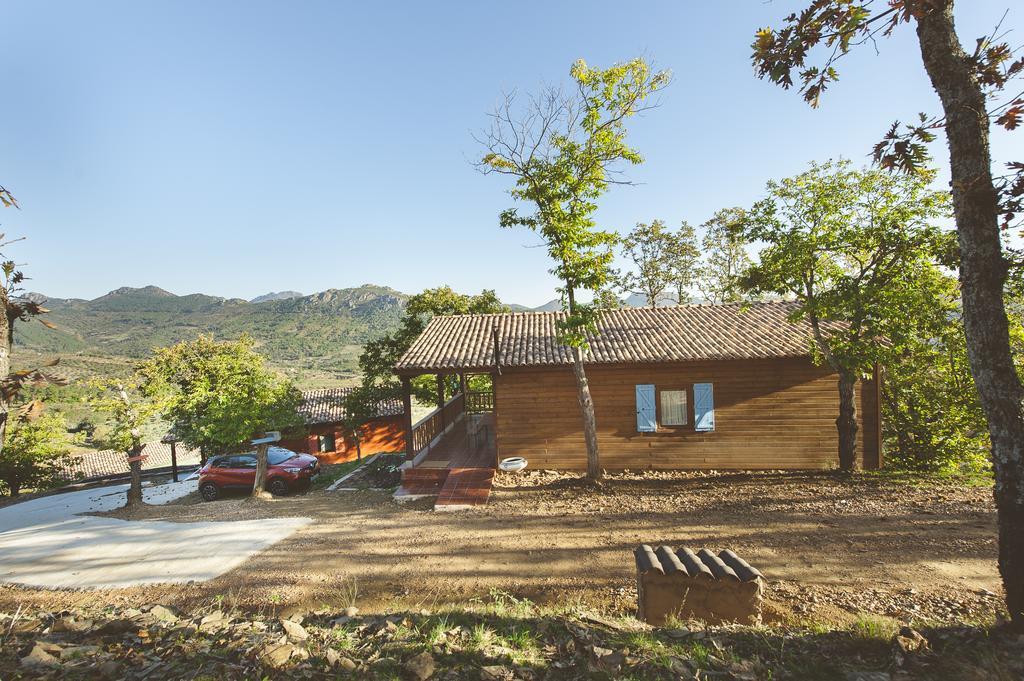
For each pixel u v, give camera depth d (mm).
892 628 4449
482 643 4285
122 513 12828
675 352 12719
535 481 12430
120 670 3664
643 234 33906
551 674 3744
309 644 4312
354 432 26094
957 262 10102
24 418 4621
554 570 7273
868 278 11414
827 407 12648
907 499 9781
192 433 16688
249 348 20625
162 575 7516
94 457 39375
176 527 10406
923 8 3766
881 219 10961
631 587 6582
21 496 20219
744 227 12156
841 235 11195
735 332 13727
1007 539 4188
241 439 14148
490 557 7887
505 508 10594
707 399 12938
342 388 30969
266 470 15031
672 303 33906
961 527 8141
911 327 11391
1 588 7195
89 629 4586
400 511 10961
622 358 12602
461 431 18062
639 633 4531
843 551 7434
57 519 13477
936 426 12914
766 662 3893
